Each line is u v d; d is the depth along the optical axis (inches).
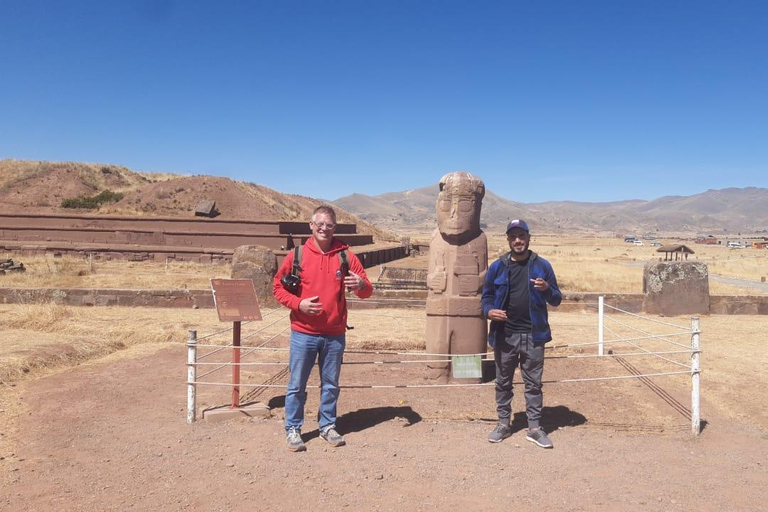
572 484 195.5
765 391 317.4
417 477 200.1
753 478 203.0
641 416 277.4
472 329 336.8
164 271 1075.3
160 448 227.1
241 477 199.6
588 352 422.9
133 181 2503.7
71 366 364.8
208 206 1702.8
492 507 178.5
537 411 237.6
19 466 206.2
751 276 1482.5
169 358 392.5
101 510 174.1
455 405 294.8
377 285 837.8
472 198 336.5
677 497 186.7
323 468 207.8
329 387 237.5
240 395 306.5
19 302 589.0
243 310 270.8
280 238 1395.2
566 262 2015.3
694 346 249.8
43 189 2144.4
